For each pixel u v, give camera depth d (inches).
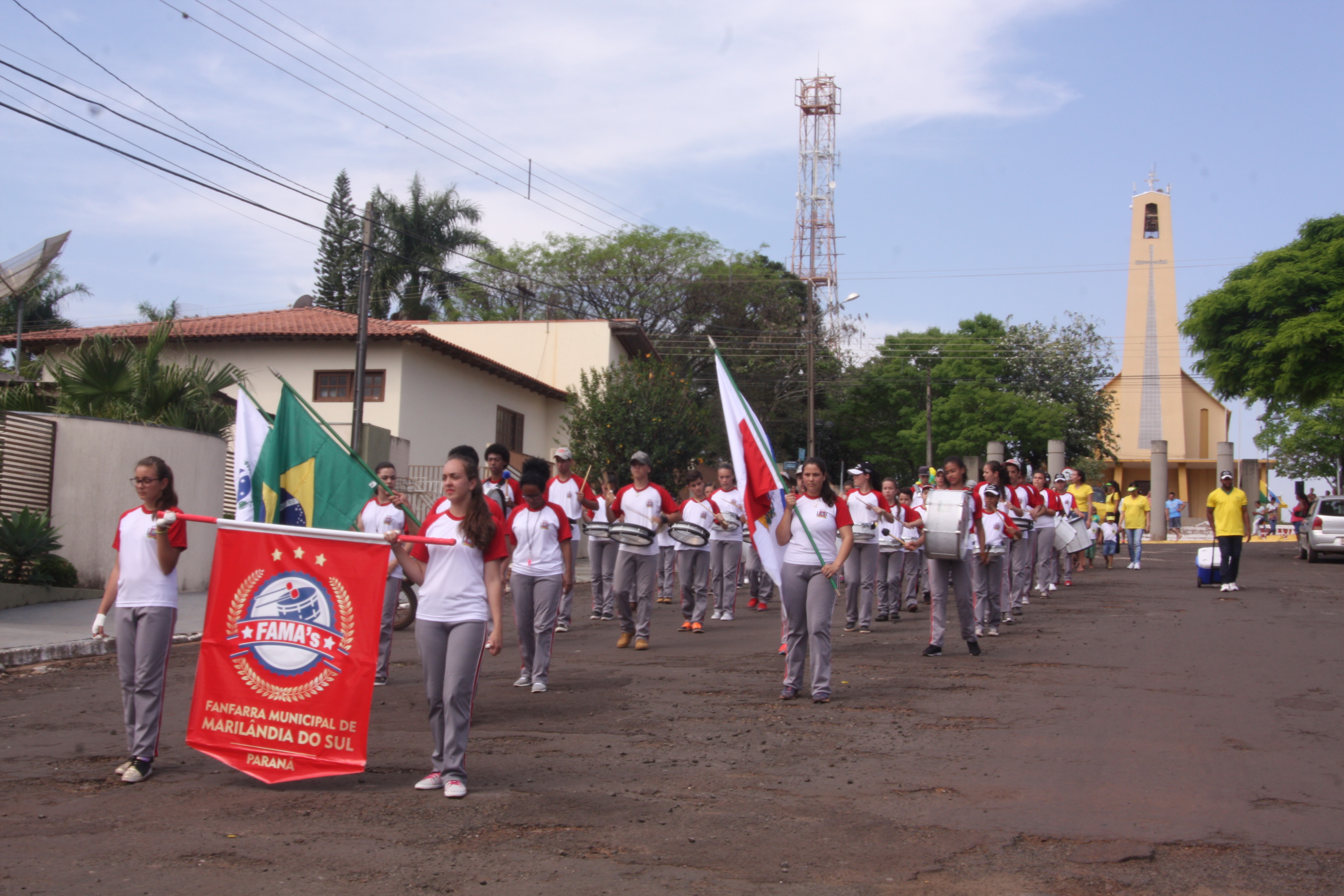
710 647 484.4
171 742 292.8
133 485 638.5
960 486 462.0
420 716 328.8
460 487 239.0
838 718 319.3
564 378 1397.6
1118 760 266.4
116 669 429.4
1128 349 2485.2
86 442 629.9
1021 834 209.0
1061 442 1775.3
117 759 273.0
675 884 181.9
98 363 684.7
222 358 1071.6
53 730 309.1
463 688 238.4
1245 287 1164.5
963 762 264.8
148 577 254.4
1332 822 216.7
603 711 331.3
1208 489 2541.8
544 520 369.7
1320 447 2126.0
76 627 506.3
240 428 352.8
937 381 2140.7
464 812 223.6
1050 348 2171.5
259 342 1067.9
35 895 175.9
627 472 1259.8
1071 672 396.2
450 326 1423.5
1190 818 219.5
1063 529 720.3
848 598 539.5
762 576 668.7
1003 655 439.8
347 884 181.5
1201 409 2551.7
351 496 336.2
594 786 243.4
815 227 2150.6
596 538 596.7
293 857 195.2
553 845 202.2
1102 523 982.4
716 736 295.7
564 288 2070.6
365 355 845.8
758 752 276.2
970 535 452.8
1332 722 309.4
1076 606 629.9
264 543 249.8
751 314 2107.5
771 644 492.1
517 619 369.4
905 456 2165.4
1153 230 2496.3
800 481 354.3
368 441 879.1
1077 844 203.3
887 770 257.6
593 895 176.7
